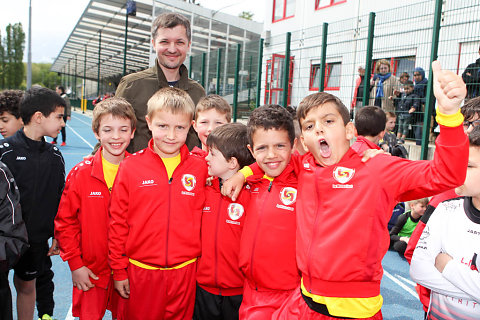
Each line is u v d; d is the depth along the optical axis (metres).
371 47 6.26
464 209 1.67
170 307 2.14
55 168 2.48
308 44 12.59
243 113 11.42
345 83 10.52
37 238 2.40
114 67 45.31
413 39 8.36
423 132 5.39
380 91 7.14
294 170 1.94
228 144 2.07
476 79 5.59
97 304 2.34
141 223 2.08
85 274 2.27
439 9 5.27
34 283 2.51
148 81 2.88
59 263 3.83
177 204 2.11
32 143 2.37
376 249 1.56
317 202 1.68
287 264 1.90
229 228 2.12
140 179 2.10
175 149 2.14
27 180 2.32
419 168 1.44
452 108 1.25
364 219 1.56
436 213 1.77
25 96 2.37
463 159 1.28
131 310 2.16
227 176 2.12
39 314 2.61
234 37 20.09
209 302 2.20
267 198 1.95
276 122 1.82
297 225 1.78
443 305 1.72
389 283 3.72
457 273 1.58
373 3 10.39
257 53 10.85
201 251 2.18
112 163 2.38
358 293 1.57
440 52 7.45
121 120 2.27
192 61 14.06
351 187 1.60
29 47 20.30
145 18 22.36
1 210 1.85
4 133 2.72
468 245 1.62
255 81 10.93
